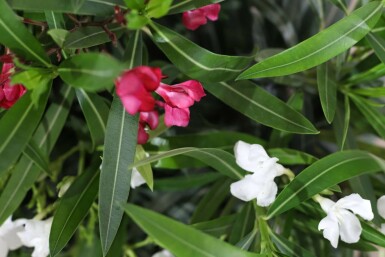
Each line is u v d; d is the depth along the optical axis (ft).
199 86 2.27
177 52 2.26
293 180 2.29
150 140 2.50
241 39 3.09
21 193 2.40
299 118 2.39
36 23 2.31
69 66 2.01
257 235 2.45
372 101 2.67
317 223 2.53
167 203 2.93
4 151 2.16
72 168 2.85
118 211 2.25
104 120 2.42
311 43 2.27
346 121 2.51
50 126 2.49
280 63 2.26
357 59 2.76
